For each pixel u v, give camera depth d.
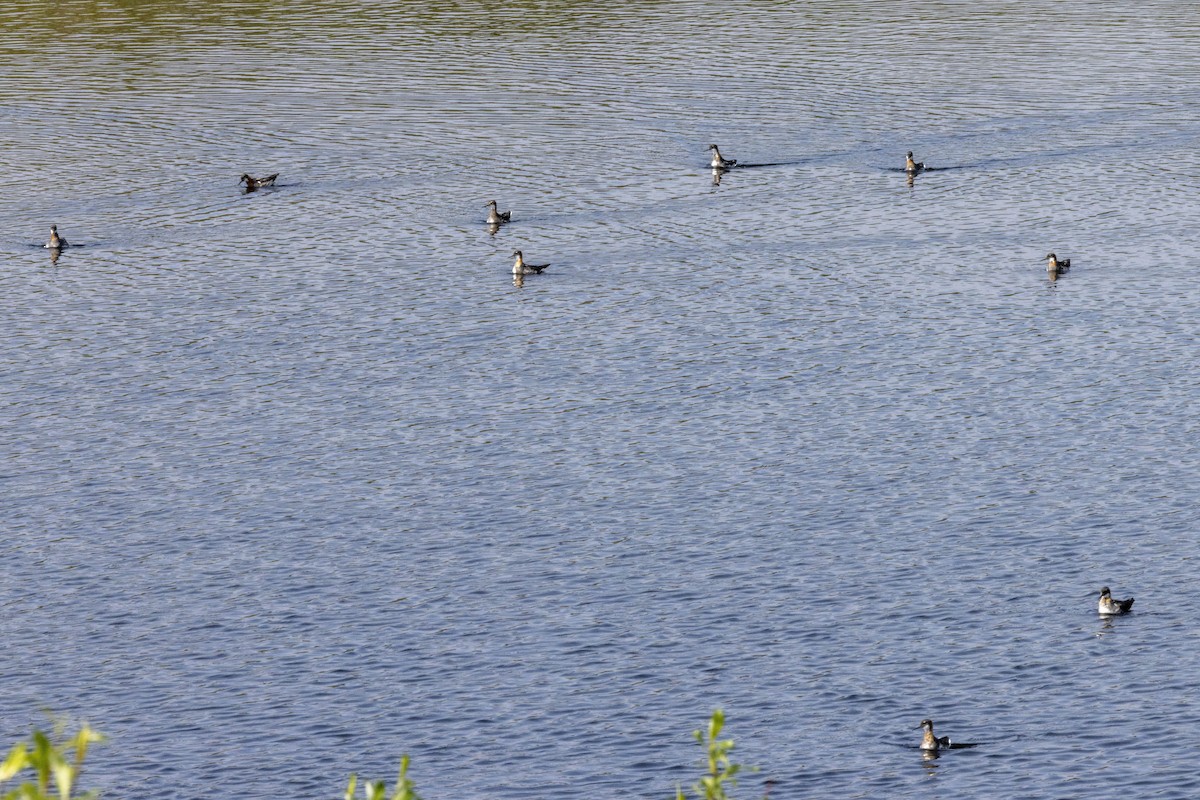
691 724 64.06
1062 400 90.88
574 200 127.75
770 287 109.75
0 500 84.19
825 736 62.91
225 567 77.31
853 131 140.75
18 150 140.25
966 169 131.75
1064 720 62.97
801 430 88.75
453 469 86.00
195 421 92.69
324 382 97.31
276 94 154.00
